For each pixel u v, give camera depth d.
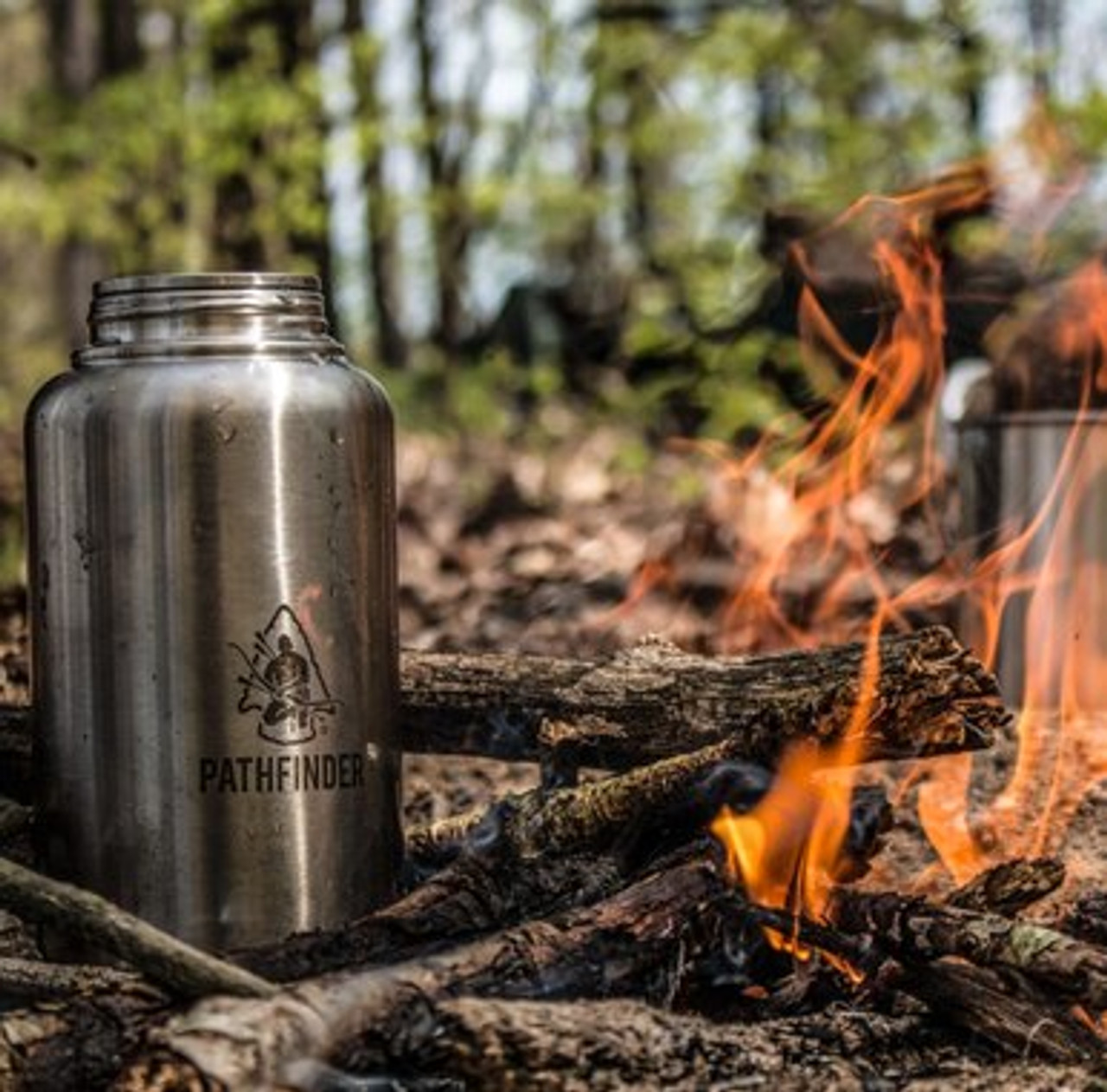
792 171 2.82
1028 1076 0.73
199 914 0.77
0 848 0.84
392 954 0.75
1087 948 0.74
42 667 0.79
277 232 2.96
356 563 0.79
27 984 0.72
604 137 3.16
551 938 0.74
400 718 0.82
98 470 0.77
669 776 0.80
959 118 2.79
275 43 2.96
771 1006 0.77
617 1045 0.70
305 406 0.78
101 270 4.07
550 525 2.22
